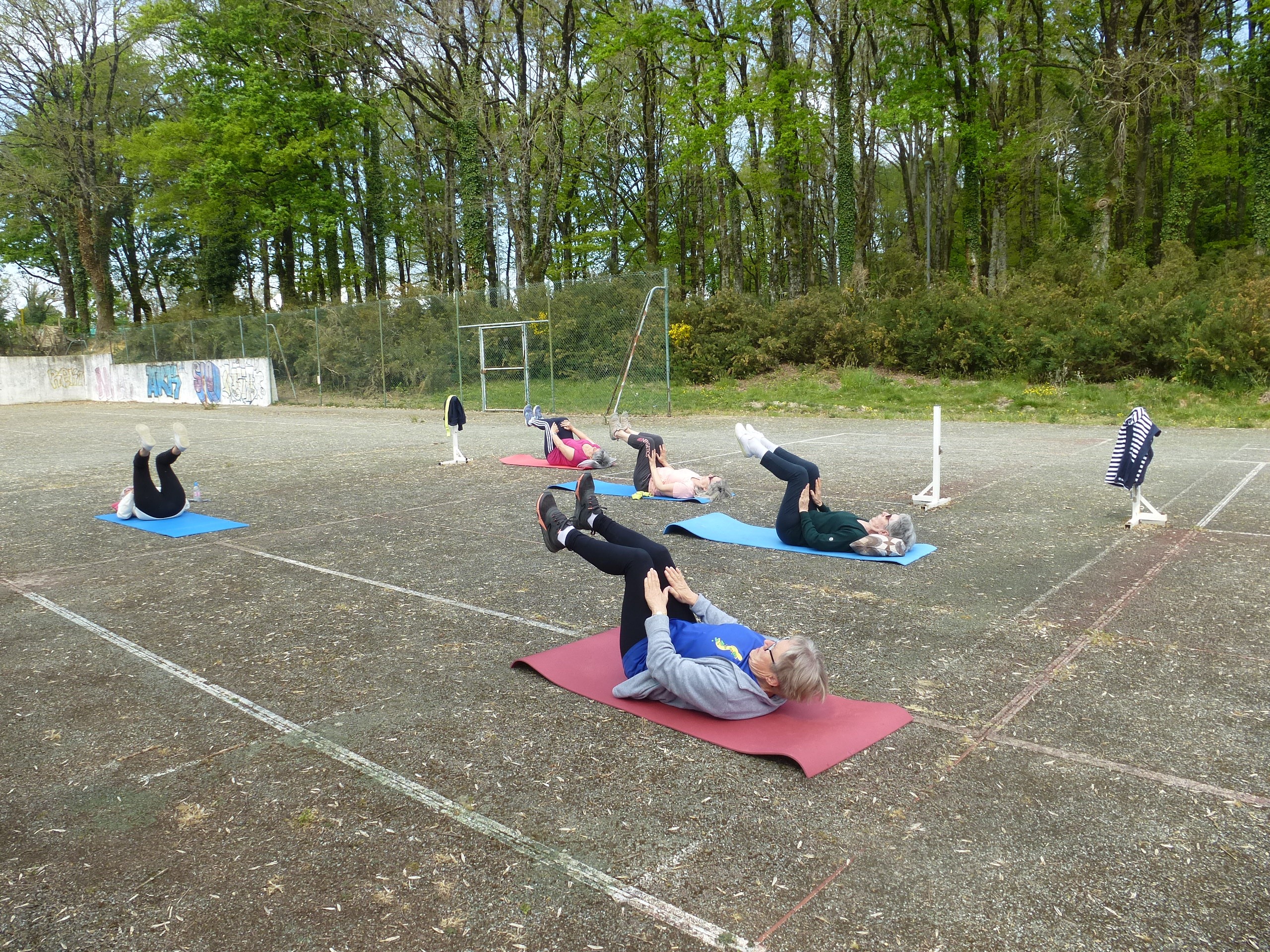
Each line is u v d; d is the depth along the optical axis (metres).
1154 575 5.58
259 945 2.22
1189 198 24.41
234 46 33.50
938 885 2.43
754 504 8.50
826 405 19.08
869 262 31.22
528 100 27.06
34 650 4.60
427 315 22.81
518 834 2.73
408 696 3.87
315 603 5.34
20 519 8.44
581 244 32.19
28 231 42.22
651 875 2.50
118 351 34.28
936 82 24.05
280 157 31.27
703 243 34.31
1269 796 2.89
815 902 2.36
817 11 25.11
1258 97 21.05
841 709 3.61
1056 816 2.78
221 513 8.53
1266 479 9.12
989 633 4.56
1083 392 17.78
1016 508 7.89
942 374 21.25
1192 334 17.23
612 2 27.39
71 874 2.56
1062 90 26.16
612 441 14.23
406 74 27.78
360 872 2.54
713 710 3.48
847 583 5.57
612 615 5.01
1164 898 2.36
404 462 12.26
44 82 34.38
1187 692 3.76
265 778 3.14
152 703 3.85
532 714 3.65
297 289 40.06
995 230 25.06
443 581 5.82
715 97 25.27
